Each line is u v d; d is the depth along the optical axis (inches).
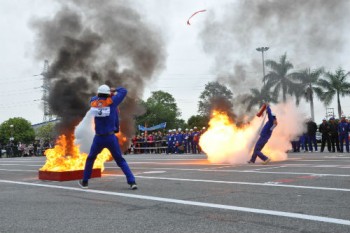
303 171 344.8
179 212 182.2
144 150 1211.2
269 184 265.7
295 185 256.5
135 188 265.1
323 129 741.9
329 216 165.3
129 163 585.9
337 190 231.1
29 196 250.4
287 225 152.3
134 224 160.6
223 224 156.6
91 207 201.9
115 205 205.5
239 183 277.9
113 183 305.9
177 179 319.9
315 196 213.3
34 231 153.7
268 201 203.0
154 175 362.6
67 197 239.6
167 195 233.5
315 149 784.3
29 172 474.6
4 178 396.2
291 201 201.0
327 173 320.8
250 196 220.1
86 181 281.0
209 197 221.6
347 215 166.6
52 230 154.6
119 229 152.7
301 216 166.4
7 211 198.8
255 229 147.6
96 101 272.1
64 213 188.4
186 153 1020.5
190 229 150.0
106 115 270.1
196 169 415.8
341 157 520.4
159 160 654.5
